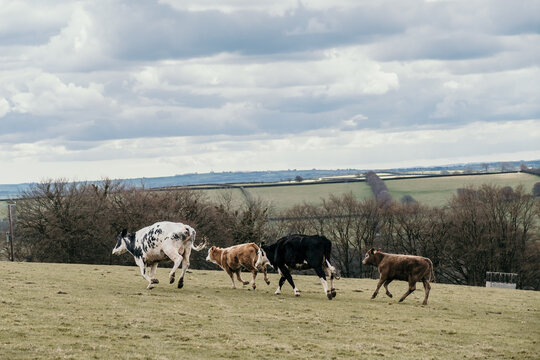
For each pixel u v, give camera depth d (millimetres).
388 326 23031
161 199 87375
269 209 106125
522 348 20547
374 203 103438
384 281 30109
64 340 17703
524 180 153875
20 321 19656
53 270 39656
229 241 87000
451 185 156250
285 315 24078
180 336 19188
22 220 80438
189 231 29484
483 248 89312
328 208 102500
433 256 95625
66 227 79500
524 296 37031
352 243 100188
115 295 26531
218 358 17047
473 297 34500
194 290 30016
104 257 81500
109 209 82812
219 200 114188
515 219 91500
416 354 18953
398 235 98375
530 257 89500
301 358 17594
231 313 23781
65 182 82812
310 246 29266
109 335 18641
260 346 18594
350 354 18438
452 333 22453
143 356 16562
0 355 15703
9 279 30766
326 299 29125
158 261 29688
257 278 40469
